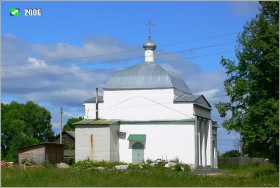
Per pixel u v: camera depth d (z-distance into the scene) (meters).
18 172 35.25
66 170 40.47
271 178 34.03
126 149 69.62
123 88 71.75
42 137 104.75
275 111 35.91
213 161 78.88
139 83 71.31
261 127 36.34
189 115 68.06
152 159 68.31
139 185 28.42
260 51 36.84
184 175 35.84
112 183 29.16
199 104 70.12
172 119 68.62
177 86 72.25
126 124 70.44
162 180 31.27
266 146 37.62
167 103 69.56
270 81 36.41
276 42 36.28
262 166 58.16
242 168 65.62
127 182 29.77
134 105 71.00
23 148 61.94
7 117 100.56
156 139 68.81
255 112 36.09
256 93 37.00
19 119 100.62
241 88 36.97
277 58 35.81
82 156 68.00
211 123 75.94
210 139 74.50
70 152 93.00
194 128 67.50
